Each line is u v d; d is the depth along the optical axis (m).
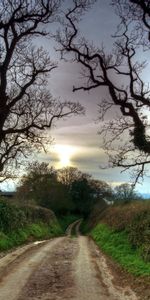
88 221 113.75
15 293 16.47
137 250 29.12
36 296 16.08
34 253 31.03
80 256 30.33
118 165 25.25
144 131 24.44
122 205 58.06
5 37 28.41
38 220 65.19
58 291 17.16
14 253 30.34
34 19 28.66
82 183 146.00
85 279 20.25
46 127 32.38
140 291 17.33
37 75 30.25
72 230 100.56
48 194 111.94
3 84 28.50
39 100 32.66
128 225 38.91
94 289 17.80
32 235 50.44
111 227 47.78
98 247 39.00
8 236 38.66
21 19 28.30
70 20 24.92
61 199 124.12
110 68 24.08
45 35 29.41
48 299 15.61
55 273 21.80
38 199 105.06
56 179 123.88
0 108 28.72
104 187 146.38
